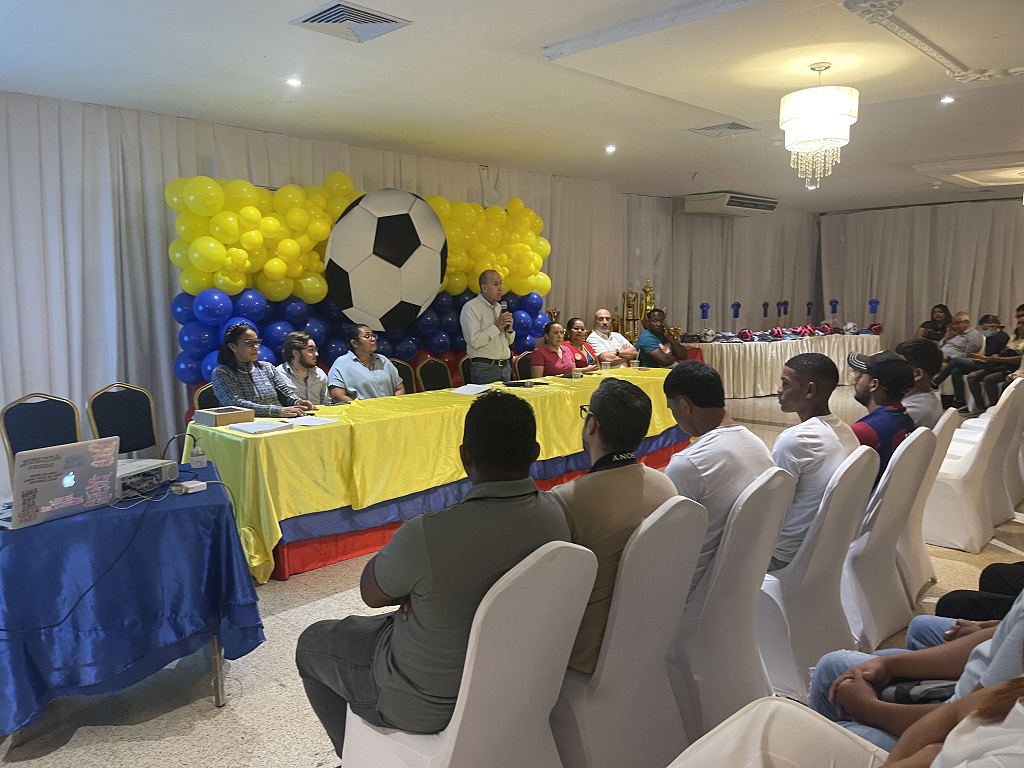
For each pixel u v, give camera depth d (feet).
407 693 4.92
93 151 14.61
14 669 6.50
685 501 5.24
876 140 19.12
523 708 4.78
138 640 7.01
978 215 32.24
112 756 6.75
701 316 32.37
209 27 10.33
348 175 18.03
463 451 5.08
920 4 8.95
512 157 20.62
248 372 12.78
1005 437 13.41
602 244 26.09
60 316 14.38
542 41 11.02
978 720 2.78
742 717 3.79
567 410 15.37
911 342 11.07
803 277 37.42
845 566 8.74
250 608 7.41
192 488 7.72
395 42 11.01
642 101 14.53
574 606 4.68
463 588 4.67
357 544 11.98
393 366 15.75
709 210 29.25
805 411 7.96
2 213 13.60
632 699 5.58
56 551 6.68
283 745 6.93
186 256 14.69
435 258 18.10
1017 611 3.85
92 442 7.08
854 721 4.91
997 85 13.78
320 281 16.48
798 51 10.77
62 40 10.79
